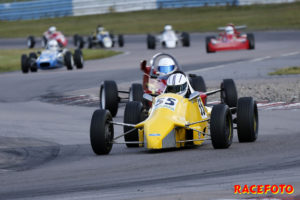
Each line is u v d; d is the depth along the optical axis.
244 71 84.75
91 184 26.77
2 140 43.28
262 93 62.59
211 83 73.06
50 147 40.12
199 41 161.38
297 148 33.19
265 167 27.98
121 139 42.78
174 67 49.97
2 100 69.81
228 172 27.31
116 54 138.62
